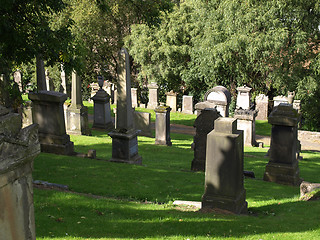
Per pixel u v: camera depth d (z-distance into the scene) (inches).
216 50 1234.6
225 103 1003.3
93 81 1595.7
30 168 147.8
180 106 1544.0
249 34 1173.1
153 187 424.8
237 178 335.9
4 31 449.4
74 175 448.5
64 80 1368.1
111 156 622.8
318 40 1264.8
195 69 1407.5
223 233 259.6
